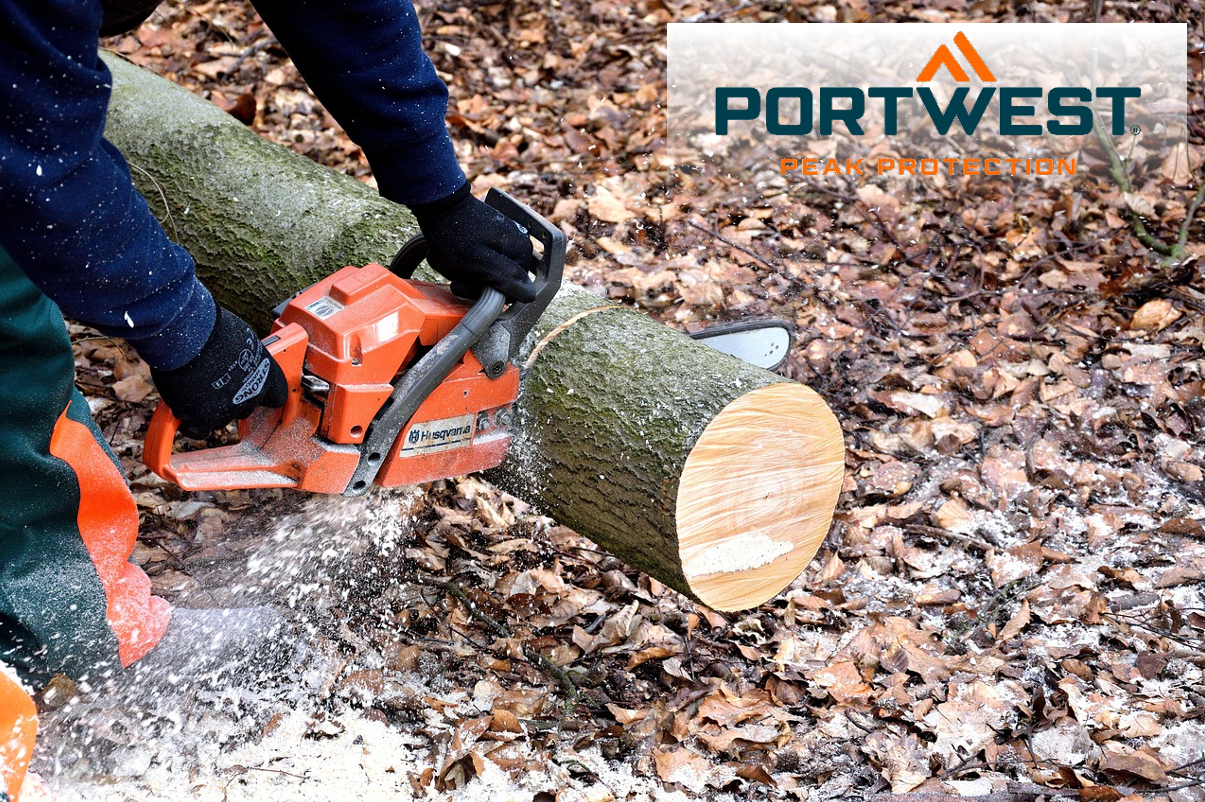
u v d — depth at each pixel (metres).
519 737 2.28
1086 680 2.45
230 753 2.17
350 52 1.79
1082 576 2.75
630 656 2.51
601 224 4.26
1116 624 2.61
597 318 2.44
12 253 1.47
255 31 5.38
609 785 2.19
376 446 2.01
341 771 2.15
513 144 4.77
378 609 2.60
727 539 2.28
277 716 2.25
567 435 2.31
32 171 1.38
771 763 2.26
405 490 2.93
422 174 1.91
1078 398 3.41
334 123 4.82
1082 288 3.92
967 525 2.97
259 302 2.98
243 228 3.00
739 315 3.79
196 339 1.69
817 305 3.85
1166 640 2.55
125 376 3.35
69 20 1.37
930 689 2.44
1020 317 3.79
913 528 2.97
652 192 4.49
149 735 2.16
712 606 2.34
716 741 2.28
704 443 2.14
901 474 3.16
